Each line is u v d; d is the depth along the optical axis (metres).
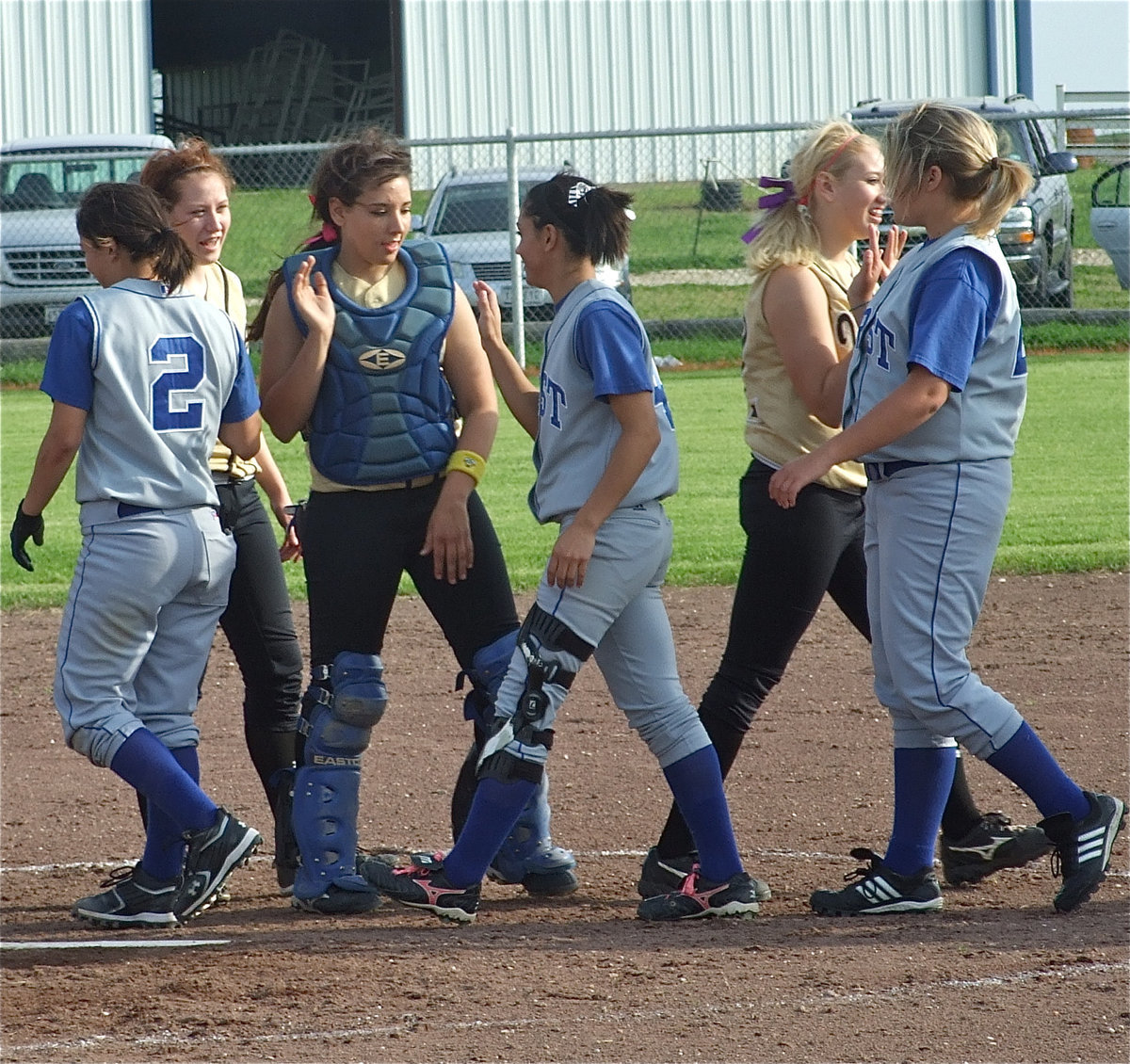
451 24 97.06
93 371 14.92
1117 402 54.25
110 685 15.34
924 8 100.31
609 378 14.39
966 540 14.58
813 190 15.87
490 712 16.12
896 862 15.51
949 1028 12.38
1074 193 84.00
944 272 14.17
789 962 14.01
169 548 15.15
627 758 22.12
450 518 15.62
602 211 14.97
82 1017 13.16
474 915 15.62
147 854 16.03
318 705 16.05
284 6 139.75
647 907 15.62
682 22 98.50
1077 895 15.07
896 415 13.91
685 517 38.84
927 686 14.72
